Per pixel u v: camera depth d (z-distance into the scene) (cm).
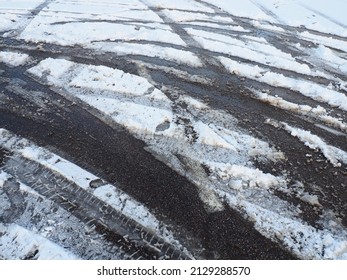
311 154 439
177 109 498
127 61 616
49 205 341
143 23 772
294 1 974
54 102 493
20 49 631
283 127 485
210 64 631
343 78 625
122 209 343
